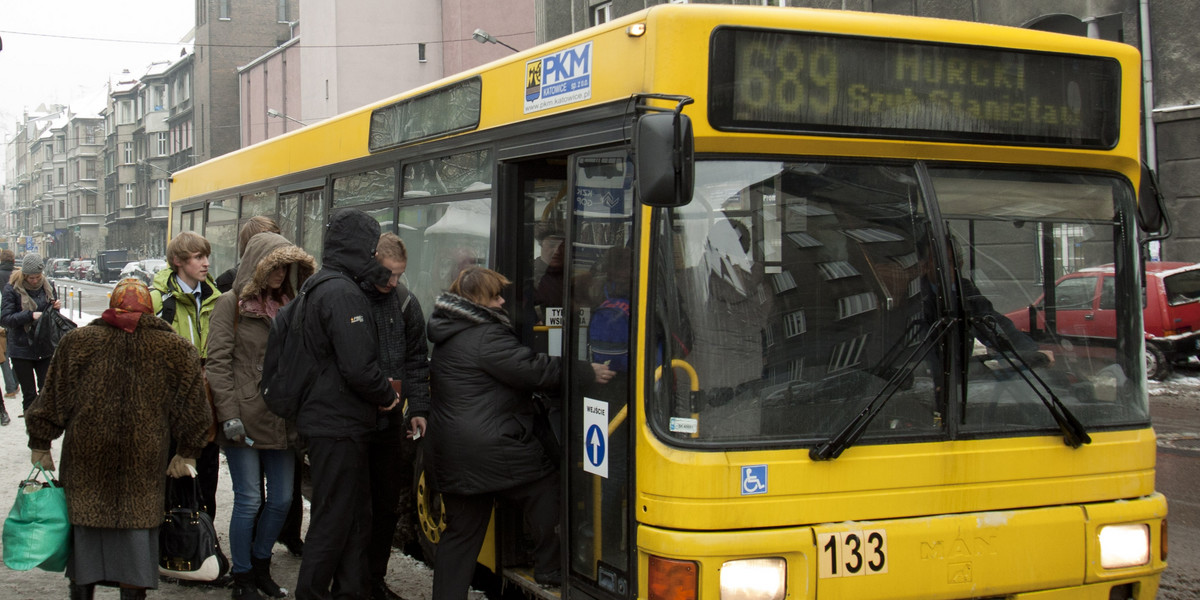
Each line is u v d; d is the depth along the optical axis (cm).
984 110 441
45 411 468
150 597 574
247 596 560
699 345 405
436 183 610
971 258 436
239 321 547
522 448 480
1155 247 1888
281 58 5475
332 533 497
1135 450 451
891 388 415
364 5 4456
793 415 409
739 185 412
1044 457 433
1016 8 1966
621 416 427
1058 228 454
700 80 404
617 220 433
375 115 701
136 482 467
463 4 4475
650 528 401
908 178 433
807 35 417
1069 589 436
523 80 514
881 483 410
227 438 542
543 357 480
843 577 401
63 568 480
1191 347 1536
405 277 647
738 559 392
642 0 2561
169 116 8162
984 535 420
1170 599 597
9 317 1046
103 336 467
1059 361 446
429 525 606
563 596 466
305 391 496
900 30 429
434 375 494
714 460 396
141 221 9006
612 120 439
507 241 529
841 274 420
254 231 605
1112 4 1905
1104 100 462
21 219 14662
